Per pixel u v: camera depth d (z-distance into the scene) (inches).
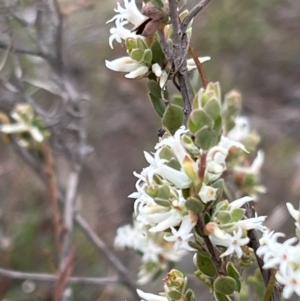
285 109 25.9
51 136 13.5
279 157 22.5
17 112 12.0
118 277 13.3
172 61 5.6
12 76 14.8
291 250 4.6
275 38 26.9
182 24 5.6
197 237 5.3
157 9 5.5
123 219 21.0
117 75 24.0
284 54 27.2
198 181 4.9
